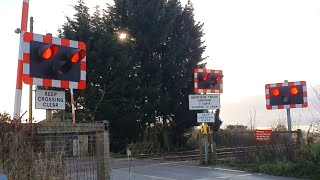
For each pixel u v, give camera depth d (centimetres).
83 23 2548
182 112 2761
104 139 714
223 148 2159
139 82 2669
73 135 683
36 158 638
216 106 1786
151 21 2673
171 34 2775
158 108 2686
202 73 1747
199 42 2839
